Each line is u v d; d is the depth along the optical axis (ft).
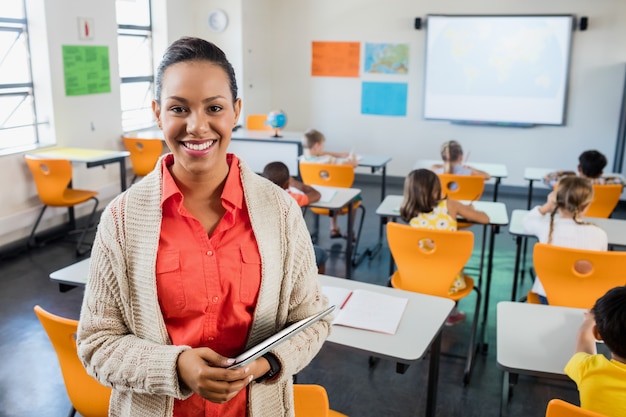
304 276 3.46
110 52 19.43
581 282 8.43
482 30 23.08
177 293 3.07
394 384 9.74
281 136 21.33
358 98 25.31
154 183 3.18
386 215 11.87
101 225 3.19
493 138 23.94
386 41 24.43
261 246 3.19
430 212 10.71
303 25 25.41
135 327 3.16
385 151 25.44
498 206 12.50
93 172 19.16
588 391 5.29
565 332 6.56
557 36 22.29
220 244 3.15
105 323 3.13
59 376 9.88
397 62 24.45
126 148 20.43
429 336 6.40
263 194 3.30
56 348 6.01
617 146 22.11
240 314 3.16
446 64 23.77
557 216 9.99
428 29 23.63
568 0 22.00
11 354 10.59
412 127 24.86
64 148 17.62
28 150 16.42
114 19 19.49
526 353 6.10
